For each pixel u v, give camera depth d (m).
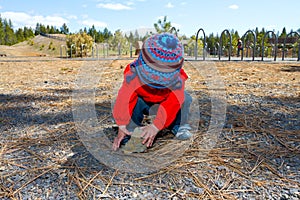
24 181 1.60
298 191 1.49
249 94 3.74
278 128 2.39
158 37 1.70
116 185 1.56
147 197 1.46
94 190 1.52
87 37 18.22
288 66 7.59
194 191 1.51
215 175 1.66
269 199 1.43
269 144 2.08
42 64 9.63
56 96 3.78
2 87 4.59
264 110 2.92
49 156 1.90
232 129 2.37
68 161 1.83
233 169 1.72
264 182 1.58
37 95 3.86
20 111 3.01
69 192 1.50
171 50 1.66
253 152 1.95
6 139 2.21
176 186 1.55
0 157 1.89
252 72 6.23
